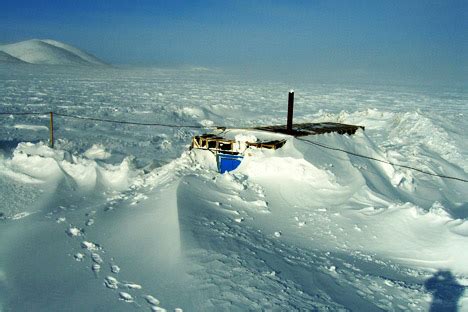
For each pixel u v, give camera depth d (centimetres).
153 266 487
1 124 1780
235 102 3656
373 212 716
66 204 734
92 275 470
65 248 538
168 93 4322
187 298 417
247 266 485
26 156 916
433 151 1576
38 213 680
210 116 2562
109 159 1214
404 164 1229
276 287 449
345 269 532
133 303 412
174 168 852
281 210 720
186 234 538
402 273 546
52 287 447
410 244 621
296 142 940
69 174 879
